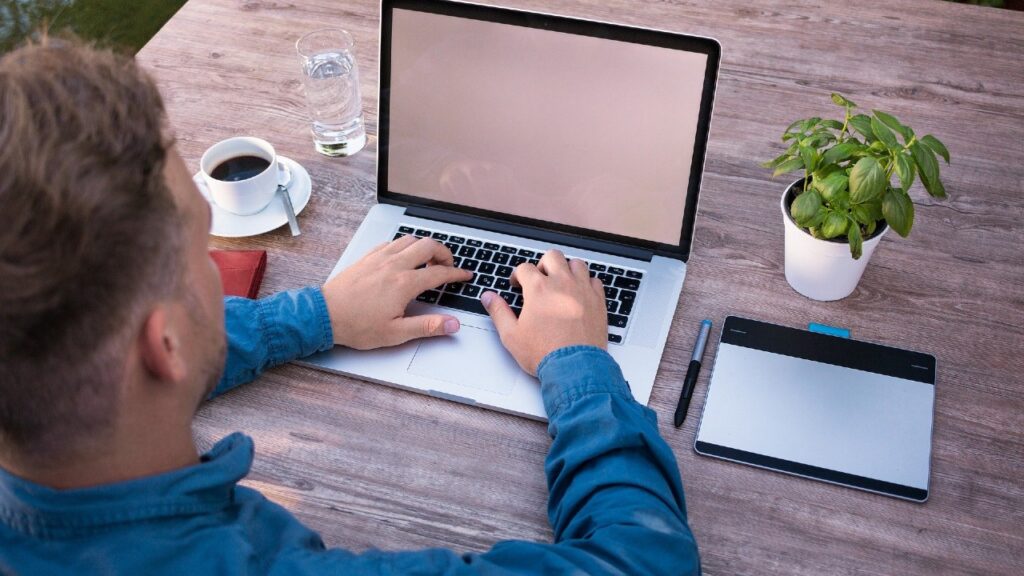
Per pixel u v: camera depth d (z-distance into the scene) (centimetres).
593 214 118
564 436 92
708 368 105
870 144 101
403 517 92
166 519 63
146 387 59
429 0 115
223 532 65
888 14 150
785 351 105
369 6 157
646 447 90
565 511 88
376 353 106
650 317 109
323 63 132
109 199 51
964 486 93
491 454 98
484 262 117
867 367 103
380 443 99
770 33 147
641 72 110
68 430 56
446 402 102
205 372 66
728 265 116
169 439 65
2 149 49
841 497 93
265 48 149
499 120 117
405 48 117
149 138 54
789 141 130
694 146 111
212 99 141
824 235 101
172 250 56
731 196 124
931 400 100
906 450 96
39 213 49
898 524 91
